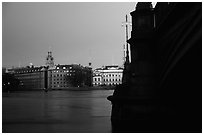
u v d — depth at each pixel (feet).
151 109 56.44
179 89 55.21
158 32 54.60
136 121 56.70
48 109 114.11
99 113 95.09
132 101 57.52
